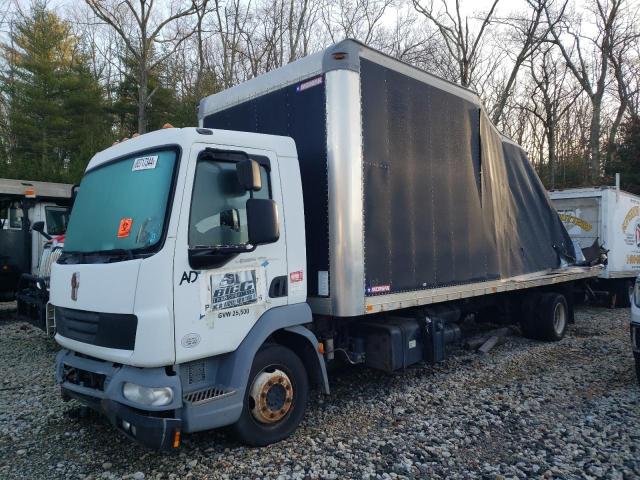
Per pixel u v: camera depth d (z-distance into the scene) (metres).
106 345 3.76
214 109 6.13
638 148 26.58
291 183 4.55
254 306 4.16
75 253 4.36
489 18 25.17
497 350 8.12
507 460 4.16
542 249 8.98
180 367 3.81
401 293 5.37
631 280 13.50
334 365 5.75
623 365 7.12
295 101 5.14
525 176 8.69
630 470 3.99
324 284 4.82
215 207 3.98
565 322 9.13
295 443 4.41
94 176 4.60
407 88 5.61
